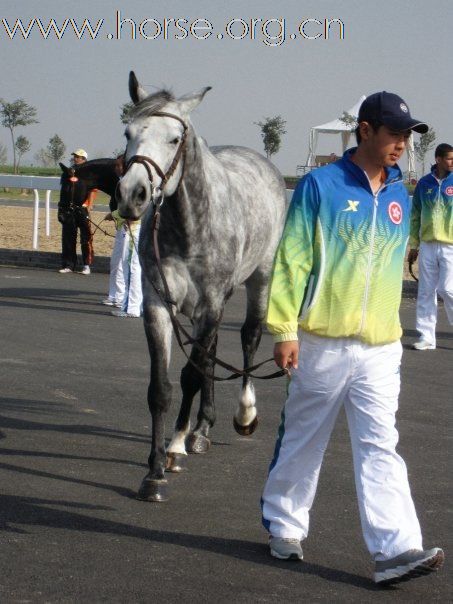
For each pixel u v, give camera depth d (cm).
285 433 491
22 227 2591
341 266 461
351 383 470
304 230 462
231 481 644
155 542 522
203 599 446
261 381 980
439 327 1402
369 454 467
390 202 466
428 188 1185
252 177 781
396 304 472
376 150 459
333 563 499
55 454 692
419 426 812
